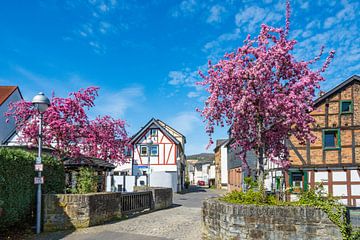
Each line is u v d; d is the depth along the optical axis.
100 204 11.55
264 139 9.12
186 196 29.56
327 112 18.80
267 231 7.33
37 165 10.16
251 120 8.84
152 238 9.12
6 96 28.03
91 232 9.91
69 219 10.53
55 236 9.42
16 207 9.68
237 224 7.66
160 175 33.69
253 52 8.90
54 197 10.53
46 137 13.85
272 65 8.68
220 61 9.10
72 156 14.22
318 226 7.01
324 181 18.39
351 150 18.27
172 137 36.91
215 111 9.08
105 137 16.53
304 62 8.88
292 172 18.84
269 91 8.37
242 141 9.43
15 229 10.07
